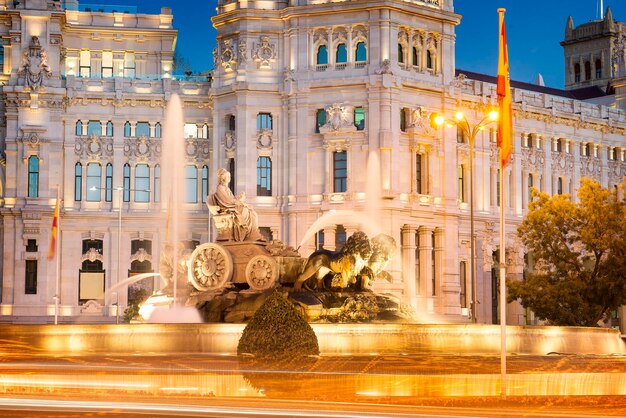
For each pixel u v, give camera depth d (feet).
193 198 420.36
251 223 199.00
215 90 408.67
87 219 410.52
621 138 500.74
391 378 139.03
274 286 193.16
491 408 125.49
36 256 400.88
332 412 114.11
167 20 454.40
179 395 134.21
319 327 173.27
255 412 112.68
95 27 447.42
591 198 356.18
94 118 415.64
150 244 416.87
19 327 168.76
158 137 420.36
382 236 199.52
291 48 401.49
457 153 422.00
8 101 405.80
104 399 125.59
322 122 399.24
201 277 196.65
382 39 393.29
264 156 402.93
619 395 141.38
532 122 460.14
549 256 359.87
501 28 163.43
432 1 410.93
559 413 119.55
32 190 405.39
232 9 406.00
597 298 350.84
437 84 407.85
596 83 627.05
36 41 409.90
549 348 203.41
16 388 136.56
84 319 402.93
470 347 186.80
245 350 141.08
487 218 433.48
